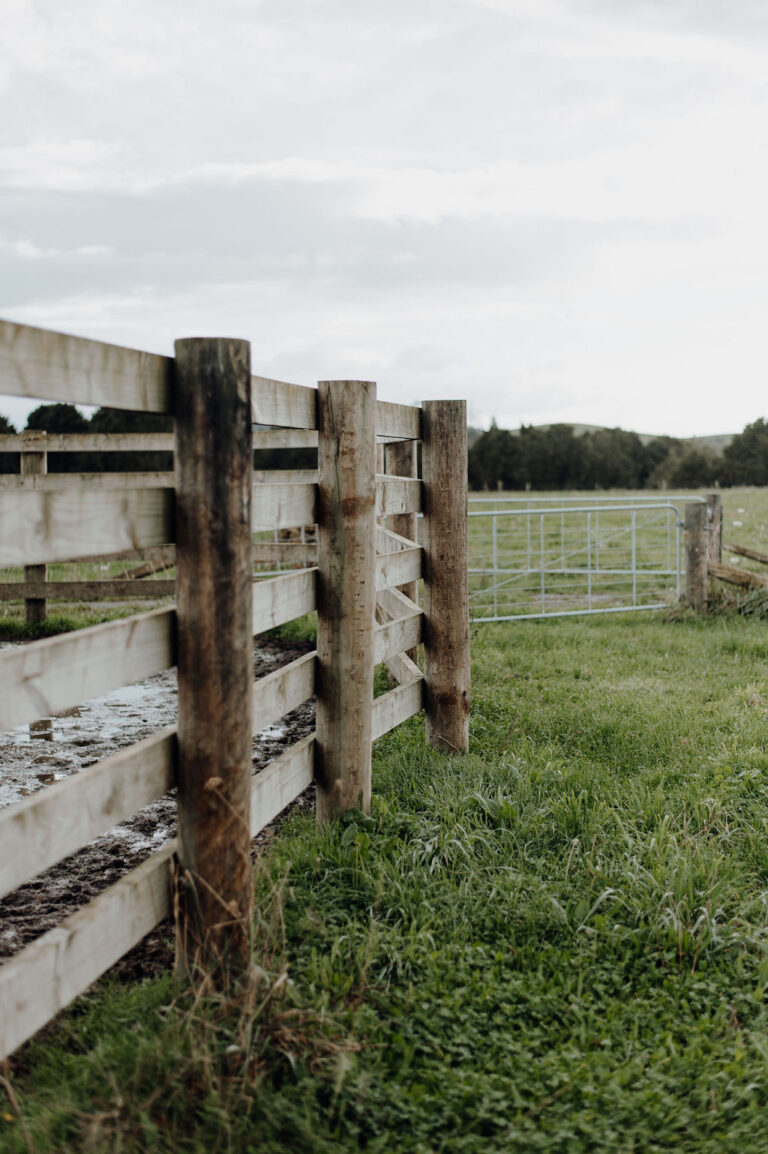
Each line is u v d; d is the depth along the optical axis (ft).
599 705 21.25
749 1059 8.86
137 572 38.04
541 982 9.89
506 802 13.85
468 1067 8.55
